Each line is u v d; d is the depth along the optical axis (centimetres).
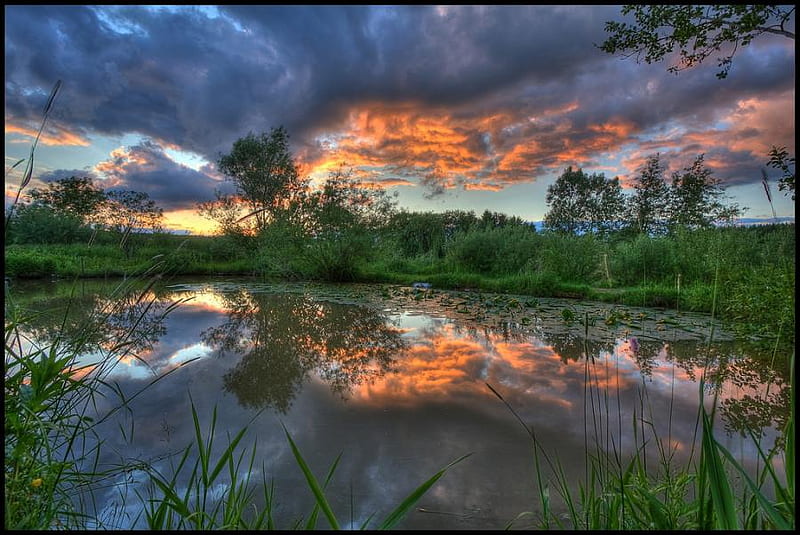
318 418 290
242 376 383
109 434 263
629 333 533
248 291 1005
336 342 516
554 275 962
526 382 362
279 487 208
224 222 1530
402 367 411
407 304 804
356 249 1241
